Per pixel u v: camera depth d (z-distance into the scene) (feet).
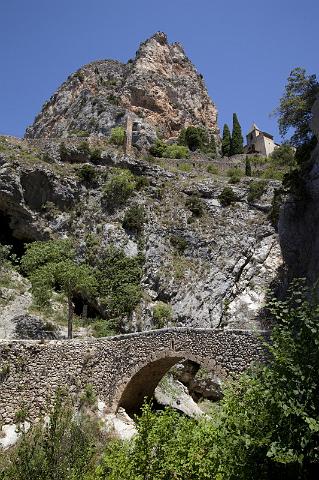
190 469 38.29
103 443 68.54
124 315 136.36
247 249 153.69
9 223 162.09
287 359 34.83
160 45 353.10
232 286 148.05
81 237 155.43
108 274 144.97
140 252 150.92
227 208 164.14
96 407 78.54
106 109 293.43
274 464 33.55
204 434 38.93
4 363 82.89
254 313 141.38
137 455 40.14
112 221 158.71
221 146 301.22
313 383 33.65
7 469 47.39
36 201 159.74
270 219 157.58
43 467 45.55
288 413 32.01
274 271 149.07
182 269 148.66
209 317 141.69
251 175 195.00
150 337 79.25
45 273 131.13
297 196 126.72
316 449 31.53
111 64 357.82
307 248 121.80
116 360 81.35
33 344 84.84
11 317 121.80
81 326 126.41
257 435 33.91
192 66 358.64
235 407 37.04
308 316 36.78
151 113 306.55
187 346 75.25
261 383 35.94
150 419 41.91
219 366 71.51
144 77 321.11
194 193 168.35
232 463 33.99
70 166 170.91
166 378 103.91
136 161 176.86
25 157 164.96
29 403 80.94
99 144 196.44
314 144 135.74
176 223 158.71
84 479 43.29
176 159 211.61
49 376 83.05
